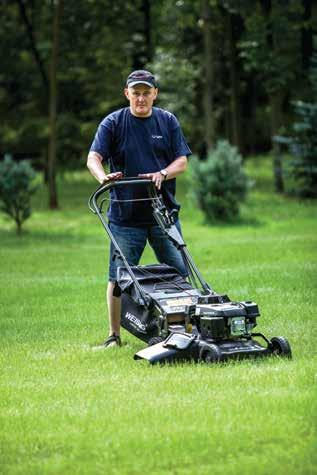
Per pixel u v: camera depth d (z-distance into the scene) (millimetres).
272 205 39781
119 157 12711
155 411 8820
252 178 53781
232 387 9633
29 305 17156
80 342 13234
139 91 12453
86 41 51469
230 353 10617
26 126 57469
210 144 41188
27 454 7852
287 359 10828
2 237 32031
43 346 12984
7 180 33125
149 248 25688
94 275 21422
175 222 12773
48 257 25625
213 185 34031
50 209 42406
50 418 8820
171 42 53406
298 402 8859
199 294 11727
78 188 53594
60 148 55844
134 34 52812
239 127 51438
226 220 34312
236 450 7727
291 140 41500
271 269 20297
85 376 10727
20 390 10086
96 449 7844
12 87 59812
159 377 10227
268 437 8000
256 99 71500
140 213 12648
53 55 41906
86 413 8914
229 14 49344
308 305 15297
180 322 11391
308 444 7777
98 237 31469
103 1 50000
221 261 22688
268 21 42750
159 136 12672
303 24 43906
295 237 28000
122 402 9297
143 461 7531
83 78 54875
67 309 16438
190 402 9125
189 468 7391
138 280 12141
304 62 46312
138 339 13250
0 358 12078
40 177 61781
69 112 57125
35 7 55594
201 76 51969
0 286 19938
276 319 14008
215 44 54469
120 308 12688
